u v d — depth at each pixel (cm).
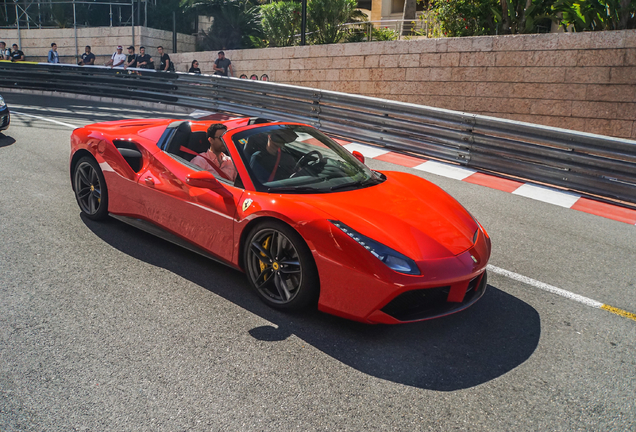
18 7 2036
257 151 335
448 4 1209
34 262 345
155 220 369
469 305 284
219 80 1096
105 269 341
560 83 965
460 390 232
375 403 221
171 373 235
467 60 1073
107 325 273
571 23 1052
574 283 365
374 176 361
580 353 269
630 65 884
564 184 655
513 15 1078
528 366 255
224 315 290
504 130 704
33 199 479
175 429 200
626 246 454
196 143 369
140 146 388
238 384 229
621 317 314
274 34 1617
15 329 265
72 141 435
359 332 279
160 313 289
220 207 318
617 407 224
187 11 1927
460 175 702
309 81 1369
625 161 608
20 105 1151
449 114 757
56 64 1380
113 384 225
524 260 406
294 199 294
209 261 364
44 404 211
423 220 296
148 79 1225
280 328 279
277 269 294
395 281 253
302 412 213
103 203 412
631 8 932
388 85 1212
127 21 2009
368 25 1514
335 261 265
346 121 898
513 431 207
